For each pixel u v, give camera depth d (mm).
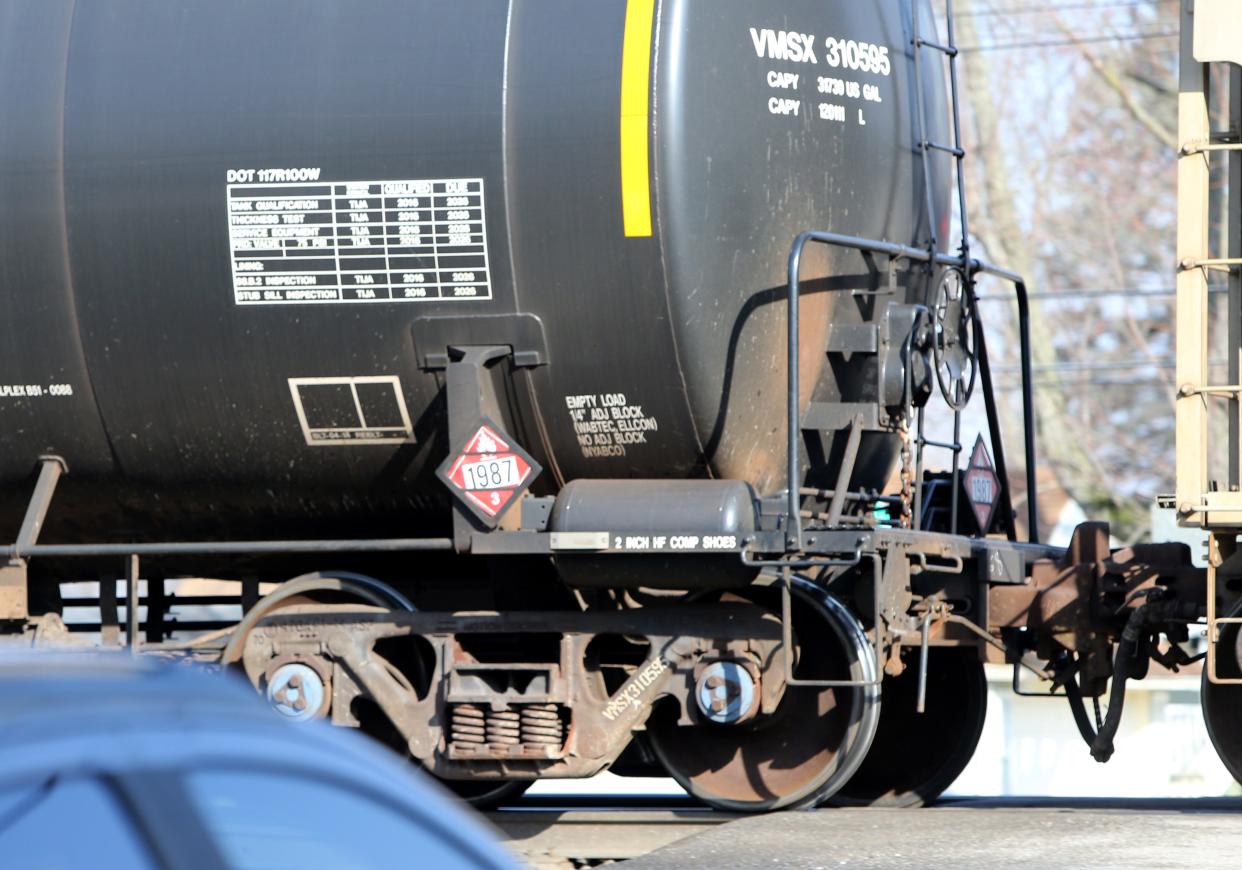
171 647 28688
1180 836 23656
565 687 27000
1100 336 97875
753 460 27875
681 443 27266
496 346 27016
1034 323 97875
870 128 28859
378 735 29391
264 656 28141
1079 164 98625
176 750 7191
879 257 29000
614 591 28031
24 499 30172
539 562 28109
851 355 28719
